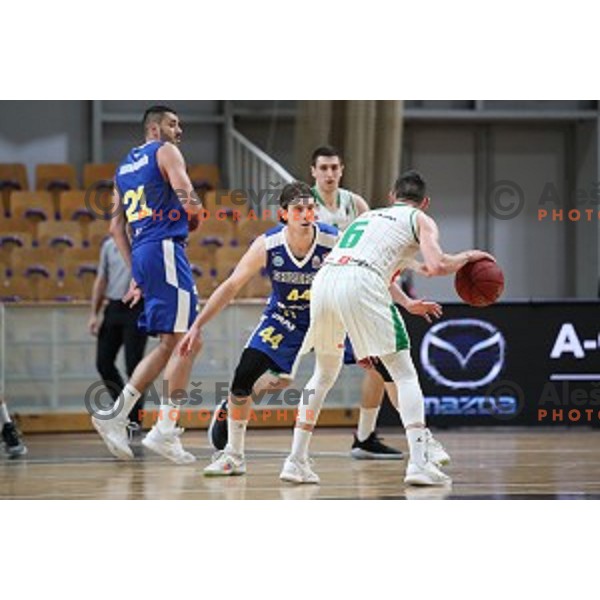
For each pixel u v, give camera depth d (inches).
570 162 1604.3
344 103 1334.9
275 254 628.1
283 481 628.7
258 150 1393.9
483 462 735.7
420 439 601.0
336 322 587.2
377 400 762.2
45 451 850.8
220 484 621.0
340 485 611.8
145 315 720.3
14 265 1170.0
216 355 1057.5
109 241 979.9
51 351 1050.7
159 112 725.9
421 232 584.1
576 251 1588.3
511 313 986.1
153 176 712.4
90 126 1507.1
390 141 1332.4
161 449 727.7
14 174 1407.5
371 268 577.3
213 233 1229.1
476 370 984.3
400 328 583.8
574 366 989.8
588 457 768.3
